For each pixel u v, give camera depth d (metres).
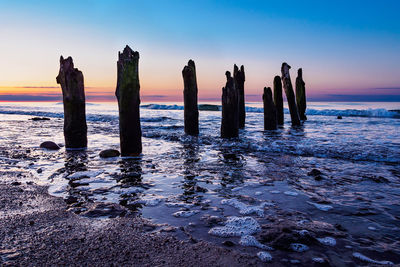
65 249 2.54
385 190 4.54
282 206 3.82
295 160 6.94
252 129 15.00
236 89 10.70
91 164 6.35
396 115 25.86
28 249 2.53
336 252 2.58
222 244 2.71
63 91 8.13
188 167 6.18
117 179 5.15
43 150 8.02
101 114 26.52
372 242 2.78
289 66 17.50
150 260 2.39
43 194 4.18
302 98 21.94
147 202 3.94
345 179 5.20
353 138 10.76
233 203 3.93
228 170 5.91
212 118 23.08
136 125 7.30
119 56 7.16
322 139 10.53
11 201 3.81
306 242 2.75
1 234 2.82
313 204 3.90
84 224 3.13
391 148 8.26
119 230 2.99
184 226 3.13
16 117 23.25
